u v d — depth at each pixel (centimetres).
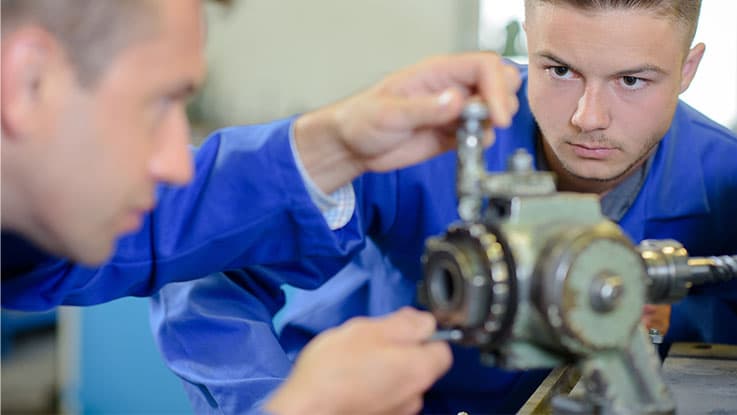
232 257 92
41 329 331
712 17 251
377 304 124
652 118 98
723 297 120
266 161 88
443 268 62
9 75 58
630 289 61
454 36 300
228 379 104
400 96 81
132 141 61
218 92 311
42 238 68
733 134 122
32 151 60
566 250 58
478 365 118
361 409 63
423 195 115
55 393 285
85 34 58
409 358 64
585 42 92
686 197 116
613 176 102
